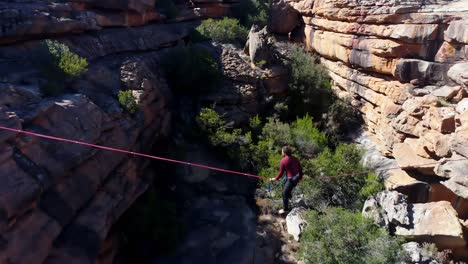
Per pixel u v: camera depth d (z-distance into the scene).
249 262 9.17
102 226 7.20
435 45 12.04
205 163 12.19
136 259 8.91
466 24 10.84
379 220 10.20
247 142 12.71
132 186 8.91
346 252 8.90
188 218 10.36
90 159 7.61
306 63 16.42
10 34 8.98
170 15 16.88
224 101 13.77
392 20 12.97
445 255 9.73
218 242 9.62
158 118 11.73
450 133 10.31
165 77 13.71
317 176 11.91
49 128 6.96
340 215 9.98
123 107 9.84
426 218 10.19
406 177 11.59
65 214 6.54
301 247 9.59
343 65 16.20
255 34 16.02
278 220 10.88
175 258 8.98
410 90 12.32
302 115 16.05
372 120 14.21
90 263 6.66
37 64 8.75
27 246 5.62
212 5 20.05
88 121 7.91
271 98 14.98
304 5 19.25
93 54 11.38
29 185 5.90
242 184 11.96
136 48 13.34
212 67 14.16
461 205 10.35
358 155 12.59
